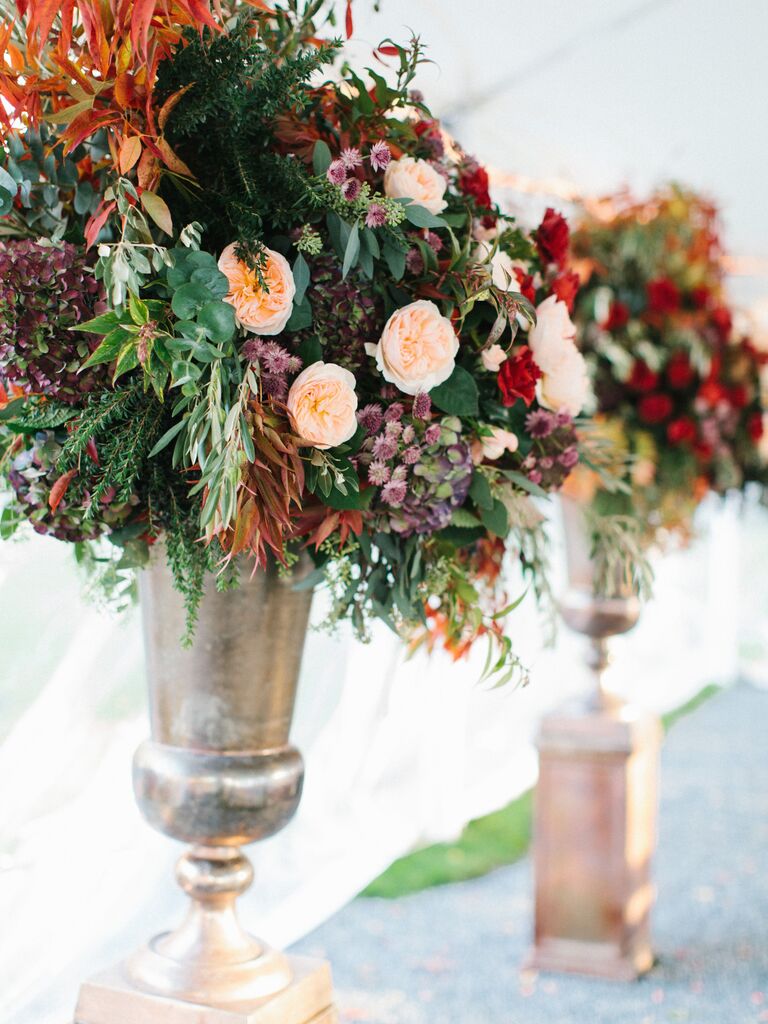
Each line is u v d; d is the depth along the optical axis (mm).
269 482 1063
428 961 2703
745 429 2549
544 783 2689
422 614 1260
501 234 1345
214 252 1145
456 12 2455
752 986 2611
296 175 1106
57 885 2055
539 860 2699
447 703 3578
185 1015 1215
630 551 1688
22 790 1945
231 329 1001
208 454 1075
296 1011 1283
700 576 6871
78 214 1195
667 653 6262
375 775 3305
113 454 1071
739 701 6422
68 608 1976
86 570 1429
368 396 1156
